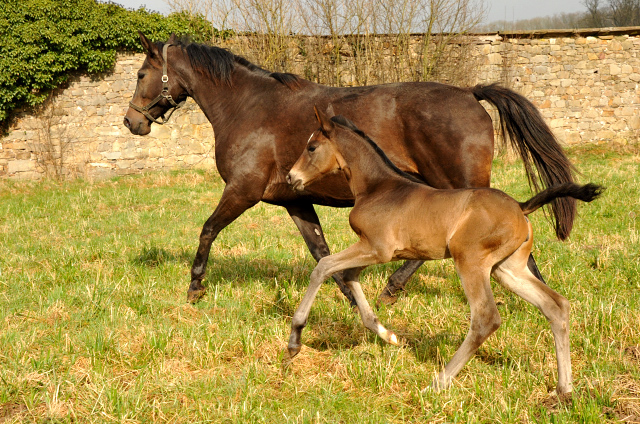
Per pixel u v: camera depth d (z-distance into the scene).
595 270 6.08
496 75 17.41
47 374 3.67
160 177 14.84
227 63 5.47
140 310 5.03
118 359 4.03
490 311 3.44
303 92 5.14
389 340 3.89
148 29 15.36
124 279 5.90
